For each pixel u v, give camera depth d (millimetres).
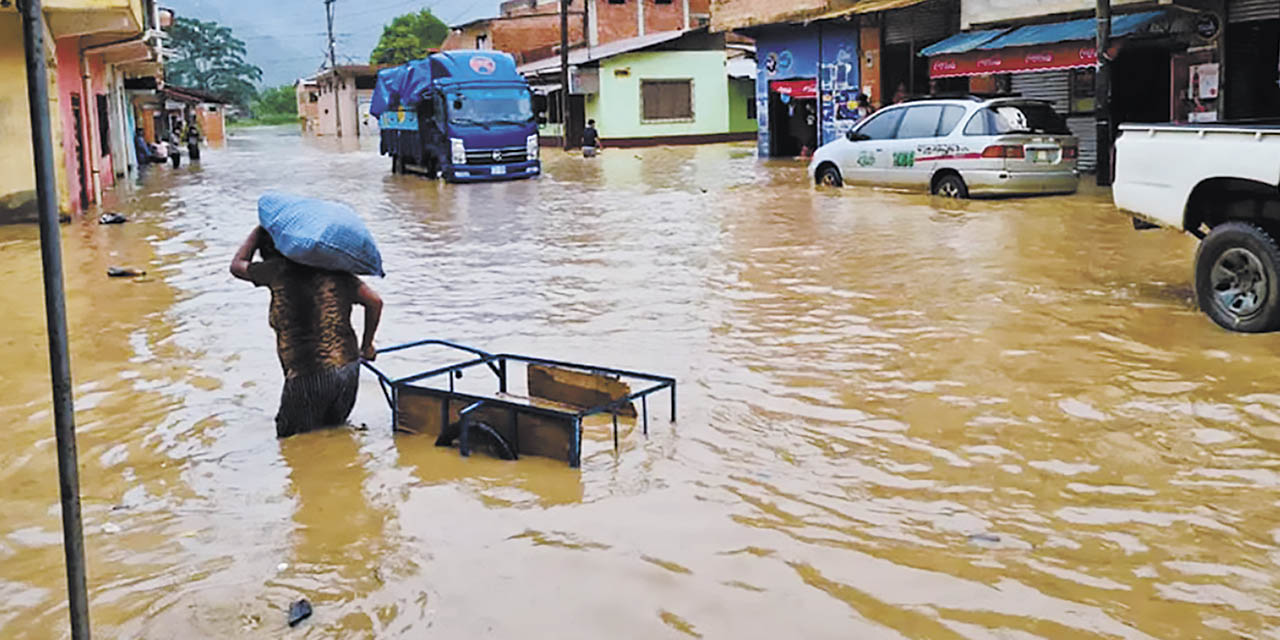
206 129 70000
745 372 7277
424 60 28906
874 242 13047
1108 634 3760
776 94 31969
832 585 4156
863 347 7879
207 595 4176
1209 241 8211
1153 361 7262
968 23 21781
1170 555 4363
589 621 3916
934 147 17641
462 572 4336
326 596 4164
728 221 15750
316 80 80938
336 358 6199
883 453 5625
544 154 40438
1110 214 14859
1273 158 7781
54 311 2881
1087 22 19891
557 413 5531
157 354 8195
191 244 14875
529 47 54969
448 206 20344
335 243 6008
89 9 16875
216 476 5547
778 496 5066
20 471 5648
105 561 4512
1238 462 5375
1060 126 17281
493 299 10227
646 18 50312
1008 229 13727
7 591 4254
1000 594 4062
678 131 43594
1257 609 3914
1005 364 7281
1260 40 17734
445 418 5953
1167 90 20844
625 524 4777
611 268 11852
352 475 5512
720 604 4023
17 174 17375
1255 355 7328
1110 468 5336
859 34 27969
